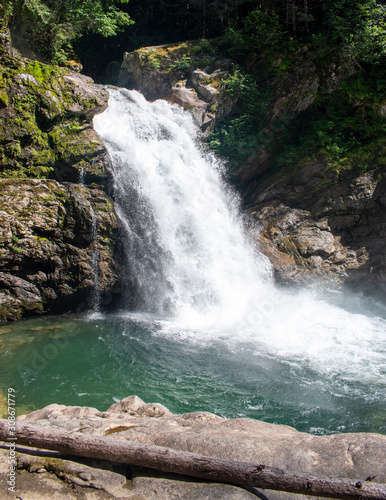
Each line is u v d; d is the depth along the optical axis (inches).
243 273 514.9
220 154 612.7
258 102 611.2
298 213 562.3
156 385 283.0
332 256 533.0
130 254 465.4
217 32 816.3
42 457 132.1
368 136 567.5
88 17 630.5
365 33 546.6
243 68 624.7
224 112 619.5
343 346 359.3
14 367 299.6
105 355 329.7
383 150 544.4
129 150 516.4
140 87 684.7
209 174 594.6
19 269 403.2
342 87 575.5
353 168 554.3
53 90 458.6
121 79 721.6
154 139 577.6
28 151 439.2
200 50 669.9
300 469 117.8
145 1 864.3
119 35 849.5
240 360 325.7
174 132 599.2
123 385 281.9
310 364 319.0
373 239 534.0
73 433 131.0
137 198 486.6
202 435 139.5
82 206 429.1
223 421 164.6
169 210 511.2
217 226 546.0
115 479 122.5
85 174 451.5
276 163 615.8
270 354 339.3
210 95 608.4
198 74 623.5
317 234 545.3
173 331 391.2
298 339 376.2
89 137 467.8
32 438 131.6
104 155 461.1
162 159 534.6
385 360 327.6
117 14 668.1
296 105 608.7
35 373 294.4
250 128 617.6
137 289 464.4
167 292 476.7
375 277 520.7
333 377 296.2
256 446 130.0
